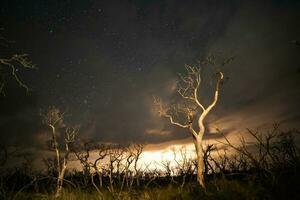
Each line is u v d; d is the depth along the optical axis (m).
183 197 19.70
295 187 14.35
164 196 22.03
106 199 25.23
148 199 22.92
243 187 16.86
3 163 21.75
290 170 15.90
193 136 22.72
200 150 22.19
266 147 16.02
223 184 18.41
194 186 21.23
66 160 27.48
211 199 17.17
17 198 22.88
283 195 14.06
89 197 25.97
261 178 16.78
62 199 25.09
